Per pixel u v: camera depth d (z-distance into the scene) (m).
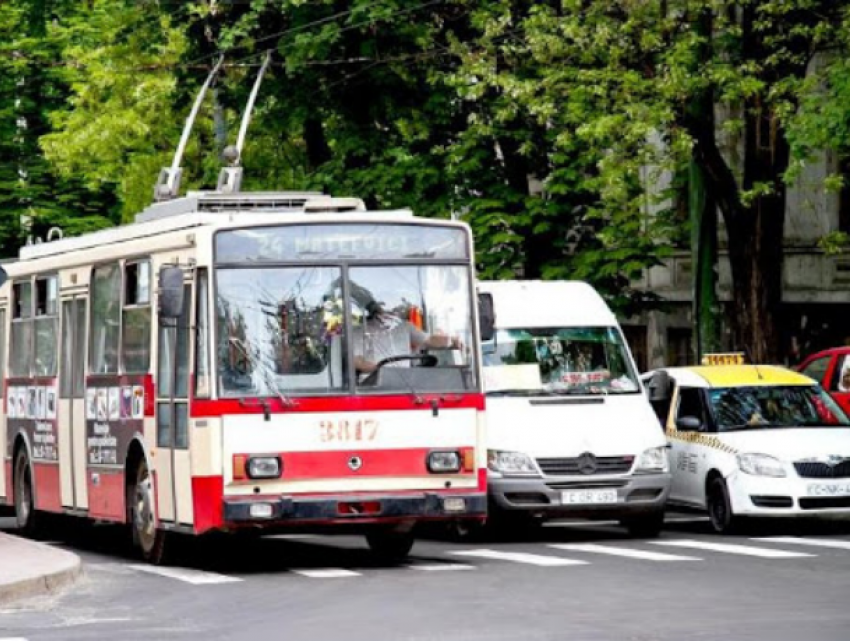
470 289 25.67
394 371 25.08
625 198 44.62
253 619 19.56
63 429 30.84
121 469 27.95
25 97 66.25
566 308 32.56
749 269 41.84
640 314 47.88
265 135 52.97
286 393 24.66
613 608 19.83
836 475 31.08
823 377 38.06
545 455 29.75
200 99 44.00
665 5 40.59
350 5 47.44
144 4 55.19
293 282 25.00
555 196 46.19
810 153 37.72
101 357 29.06
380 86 48.66
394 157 48.12
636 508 29.95
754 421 32.41
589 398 31.02
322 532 26.70
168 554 26.83
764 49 40.59
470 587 22.42
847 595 20.95
